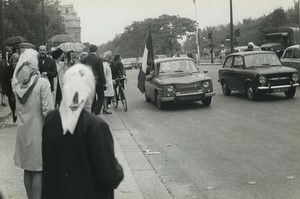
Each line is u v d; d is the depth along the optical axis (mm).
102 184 2957
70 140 2951
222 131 10945
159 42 132625
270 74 16391
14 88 5094
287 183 6449
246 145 9188
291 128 10836
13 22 57438
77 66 3148
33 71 5098
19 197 5961
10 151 8750
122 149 8945
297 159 7832
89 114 3033
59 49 11734
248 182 6582
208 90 15742
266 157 8078
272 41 40688
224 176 6973
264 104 15648
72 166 2938
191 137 10375
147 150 9031
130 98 20281
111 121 12859
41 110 5125
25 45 11812
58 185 2977
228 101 17094
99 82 11727
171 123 12594
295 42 39562
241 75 17359
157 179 6809
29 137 5051
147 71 17109
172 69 16641
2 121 12883
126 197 5863
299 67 20062
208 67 51469
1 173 7180
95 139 2953
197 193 6152
